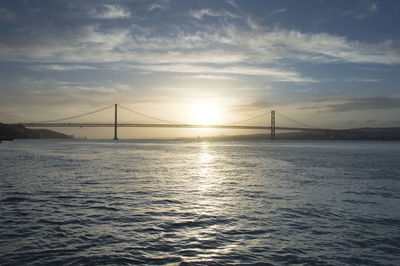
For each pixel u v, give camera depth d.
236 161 36.84
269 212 11.55
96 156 44.88
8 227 9.56
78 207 12.14
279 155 49.84
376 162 34.84
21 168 26.66
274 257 7.54
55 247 8.02
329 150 71.12
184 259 7.40
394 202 13.36
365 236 9.01
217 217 10.80
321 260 7.40
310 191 15.97
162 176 21.91
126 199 13.72
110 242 8.41
